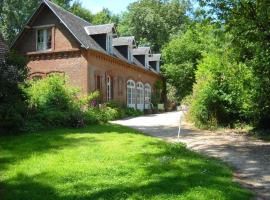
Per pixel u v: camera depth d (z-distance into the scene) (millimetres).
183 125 20672
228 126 18891
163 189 7367
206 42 24906
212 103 19031
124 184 7707
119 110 27922
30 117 16188
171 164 9461
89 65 26781
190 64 43500
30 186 7715
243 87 15930
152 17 56188
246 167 9961
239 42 14047
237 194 7199
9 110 14766
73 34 26391
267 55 13445
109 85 31125
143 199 6832
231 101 18141
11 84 15648
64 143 12492
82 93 26328
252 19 13078
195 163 9688
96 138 13656
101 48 29797
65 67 26938
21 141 12898
